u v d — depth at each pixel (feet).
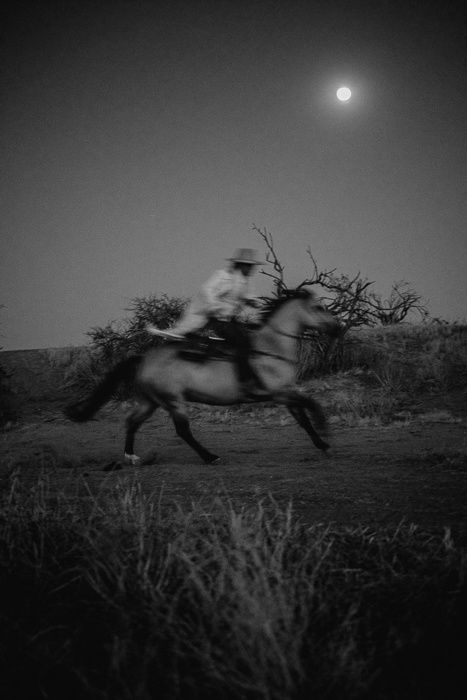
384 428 34.83
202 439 35.12
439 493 17.47
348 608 9.75
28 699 7.84
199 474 22.25
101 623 9.70
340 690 7.48
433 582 10.46
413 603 9.87
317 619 9.21
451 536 13.16
